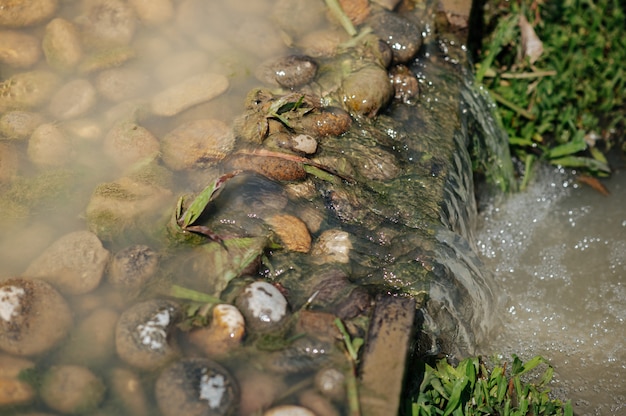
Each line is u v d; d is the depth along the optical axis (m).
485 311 1.53
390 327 1.34
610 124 1.82
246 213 1.44
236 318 1.33
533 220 1.73
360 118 1.57
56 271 1.38
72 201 1.45
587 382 1.53
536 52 1.82
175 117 1.55
